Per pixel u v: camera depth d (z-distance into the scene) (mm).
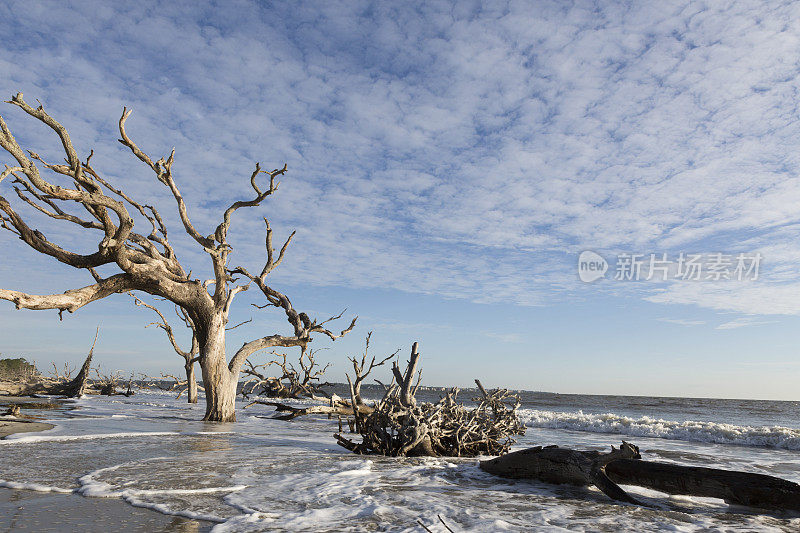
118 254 14953
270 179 18156
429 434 11320
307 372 33656
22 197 13797
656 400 103438
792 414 51188
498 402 13945
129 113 16469
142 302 30203
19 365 68375
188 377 33094
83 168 15227
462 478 7980
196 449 10547
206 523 4945
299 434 15500
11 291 13234
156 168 17516
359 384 17531
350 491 6660
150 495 6125
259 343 20094
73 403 28828
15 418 16094
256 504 5809
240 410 28797
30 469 7688
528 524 5188
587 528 5070
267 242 20891
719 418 43469
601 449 13906
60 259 15031
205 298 17953
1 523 4777
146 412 22469
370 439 11148
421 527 4910
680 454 13648
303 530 4762
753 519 5566
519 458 7816
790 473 10484
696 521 5457
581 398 106375
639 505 6281
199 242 18062
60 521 4887
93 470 7719
